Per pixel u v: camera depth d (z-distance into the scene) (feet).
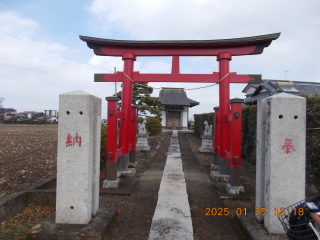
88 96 10.73
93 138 11.38
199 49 22.45
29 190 15.01
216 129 24.29
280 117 9.87
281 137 9.84
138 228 11.68
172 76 22.58
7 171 22.84
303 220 6.88
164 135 66.80
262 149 10.87
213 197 16.35
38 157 31.32
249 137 25.73
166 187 17.58
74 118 10.75
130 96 22.63
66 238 9.89
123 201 15.57
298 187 9.75
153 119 64.90
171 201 14.52
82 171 10.69
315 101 14.71
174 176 21.16
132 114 25.70
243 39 21.07
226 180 20.07
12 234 10.96
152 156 33.78
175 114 93.30
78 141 10.70
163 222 11.72
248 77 21.35
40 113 264.31
